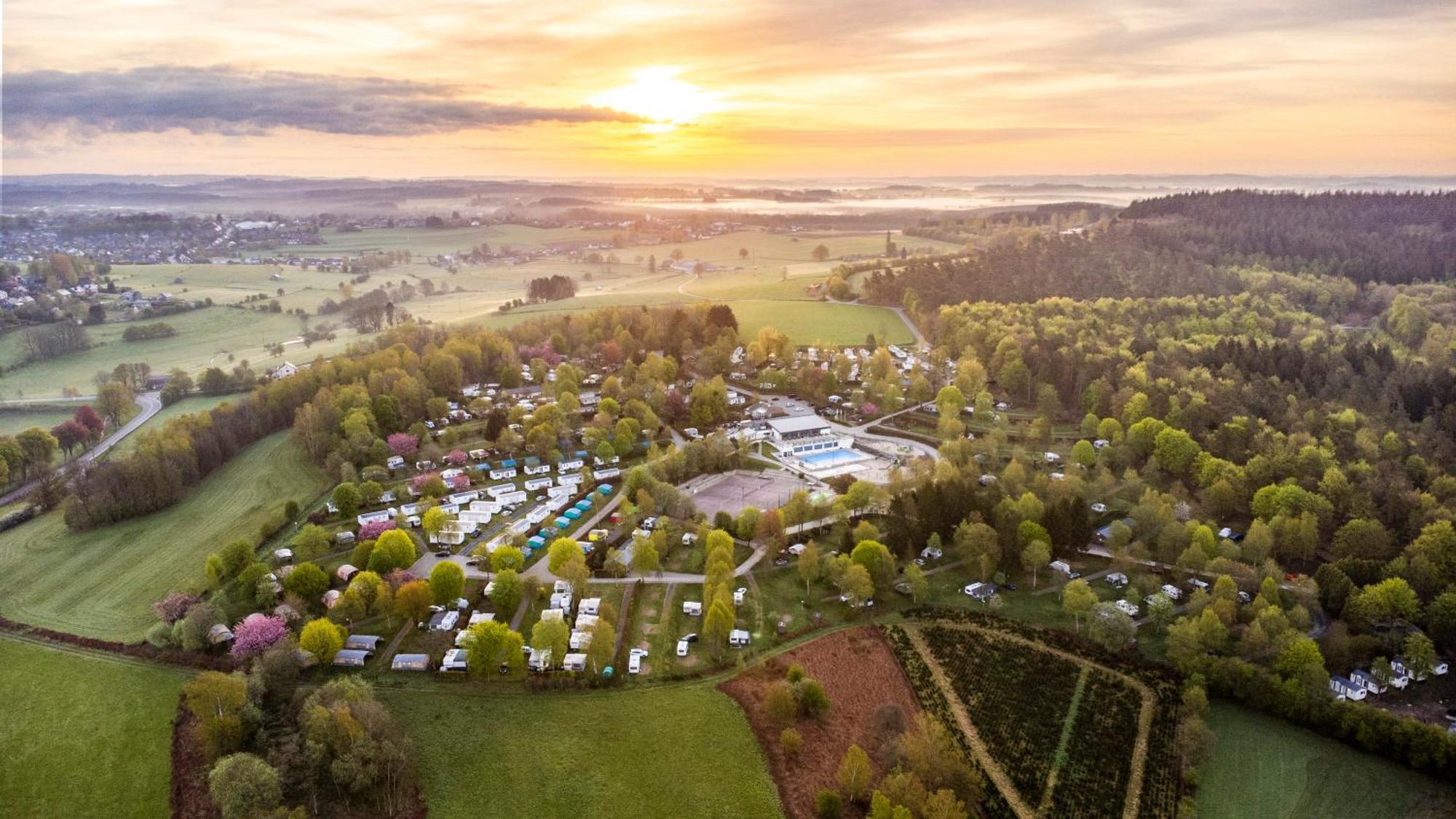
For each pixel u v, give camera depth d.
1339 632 186.25
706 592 198.62
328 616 193.00
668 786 150.25
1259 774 156.38
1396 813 147.75
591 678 173.88
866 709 170.88
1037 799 149.88
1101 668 184.12
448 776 150.00
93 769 149.38
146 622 191.50
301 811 132.50
